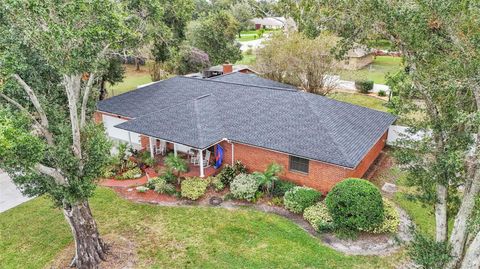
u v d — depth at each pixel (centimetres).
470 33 923
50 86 1374
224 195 1980
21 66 1106
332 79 3522
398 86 1129
